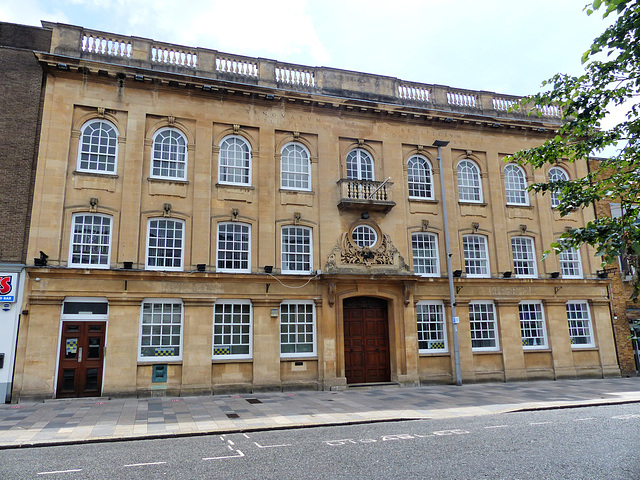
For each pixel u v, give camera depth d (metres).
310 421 11.66
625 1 6.88
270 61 19.61
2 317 14.67
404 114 20.92
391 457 8.35
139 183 16.98
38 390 14.64
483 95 22.73
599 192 8.73
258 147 18.91
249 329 17.48
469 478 7.11
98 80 17.17
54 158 16.16
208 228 17.48
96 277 15.73
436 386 18.72
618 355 22.05
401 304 19.19
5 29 16.95
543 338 21.25
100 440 9.81
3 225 15.27
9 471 7.67
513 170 22.75
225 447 9.23
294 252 18.75
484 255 21.30
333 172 19.69
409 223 20.34
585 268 22.44
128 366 15.62
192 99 18.30
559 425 11.20
